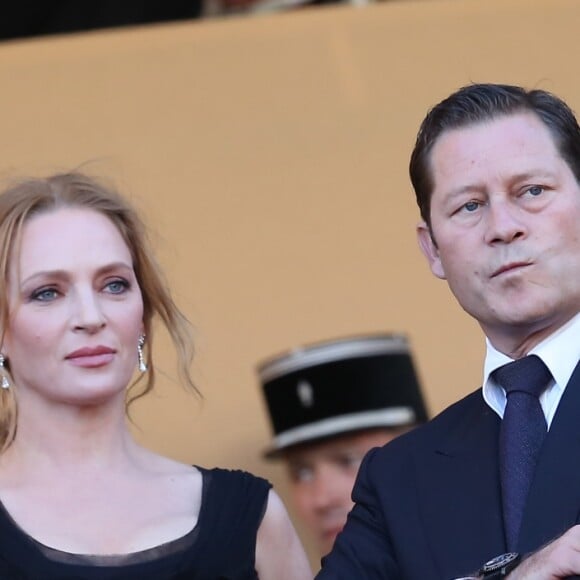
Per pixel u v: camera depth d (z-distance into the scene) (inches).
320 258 908.0
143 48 948.6
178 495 553.3
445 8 944.9
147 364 579.2
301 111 935.0
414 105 931.3
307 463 831.7
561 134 531.5
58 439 547.5
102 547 531.5
